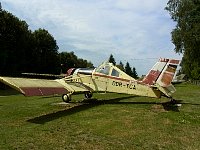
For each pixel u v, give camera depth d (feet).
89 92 53.98
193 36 127.44
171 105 50.62
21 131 29.73
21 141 26.27
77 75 56.34
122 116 38.78
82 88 52.54
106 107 47.09
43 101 55.31
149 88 50.80
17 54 154.10
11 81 36.81
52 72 190.80
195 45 129.59
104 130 30.86
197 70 187.32
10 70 152.25
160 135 29.45
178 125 34.14
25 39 159.02
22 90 35.09
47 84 45.16
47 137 27.71
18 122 34.04
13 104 50.24
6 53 143.54
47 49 184.96
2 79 35.45
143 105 50.06
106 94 72.33
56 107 46.50
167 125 33.96
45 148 24.50
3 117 37.09
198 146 26.08
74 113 40.68
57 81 52.29
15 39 150.30
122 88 52.75
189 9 131.85
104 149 24.62
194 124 34.96
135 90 51.78
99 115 39.27
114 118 37.37
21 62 157.48
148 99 60.64
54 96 67.31
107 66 54.65
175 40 135.03
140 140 27.48
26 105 48.73
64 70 273.75
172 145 26.20
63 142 26.23
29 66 168.35
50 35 187.73
